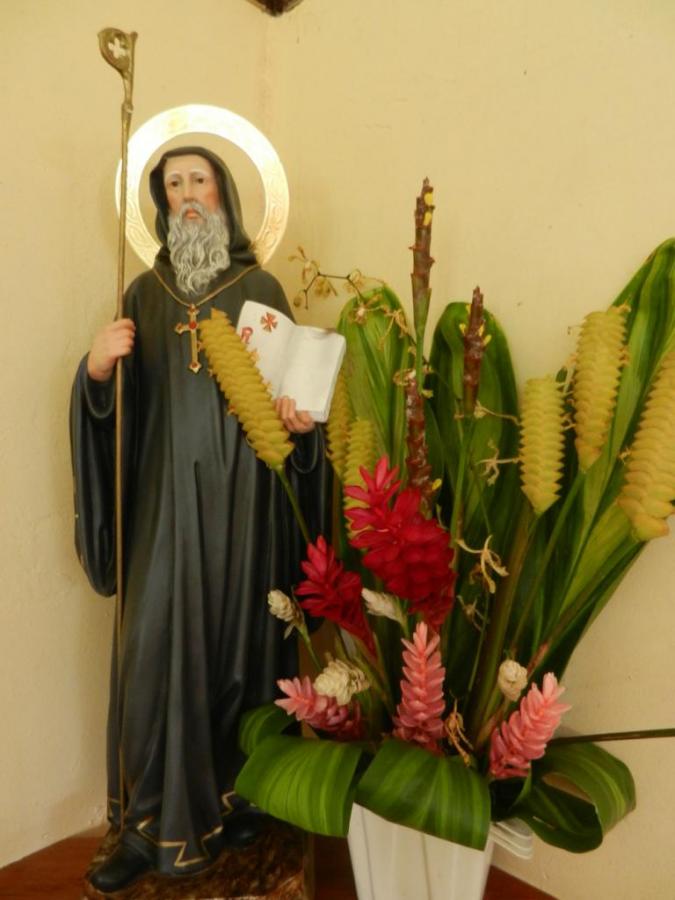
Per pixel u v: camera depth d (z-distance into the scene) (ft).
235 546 3.06
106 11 3.60
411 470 2.58
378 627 3.13
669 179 2.84
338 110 4.09
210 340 2.81
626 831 3.06
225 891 2.98
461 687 3.07
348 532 3.34
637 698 3.00
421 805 2.33
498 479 3.13
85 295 3.57
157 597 2.97
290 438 3.17
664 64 2.84
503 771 2.57
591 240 3.07
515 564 2.92
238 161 4.15
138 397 3.14
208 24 4.11
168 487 2.99
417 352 2.55
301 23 4.27
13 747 3.49
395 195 3.81
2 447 3.32
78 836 3.76
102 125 3.59
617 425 2.79
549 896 3.34
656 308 2.75
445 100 3.57
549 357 3.21
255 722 3.02
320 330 2.96
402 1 3.76
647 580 2.96
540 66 3.21
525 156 3.27
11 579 3.41
